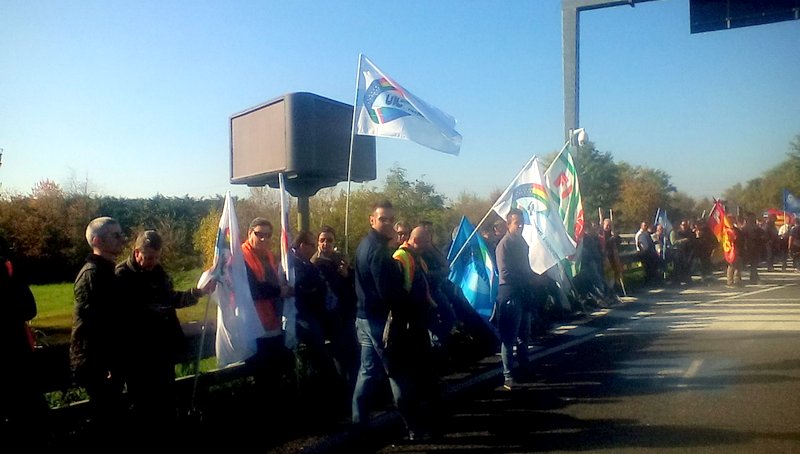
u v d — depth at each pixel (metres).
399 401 5.17
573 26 12.41
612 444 5.11
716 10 11.73
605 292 12.94
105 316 4.29
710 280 17.25
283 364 5.98
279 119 6.91
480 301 7.99
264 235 5.81
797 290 14.77
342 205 11.52
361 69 7.19
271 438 5.36
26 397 4.21
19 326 4.16
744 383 6.72
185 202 18.42
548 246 7.83
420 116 7.16
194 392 5.32
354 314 6.27
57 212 16.48
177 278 12.36
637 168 48.50
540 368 7.68
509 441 5.27
